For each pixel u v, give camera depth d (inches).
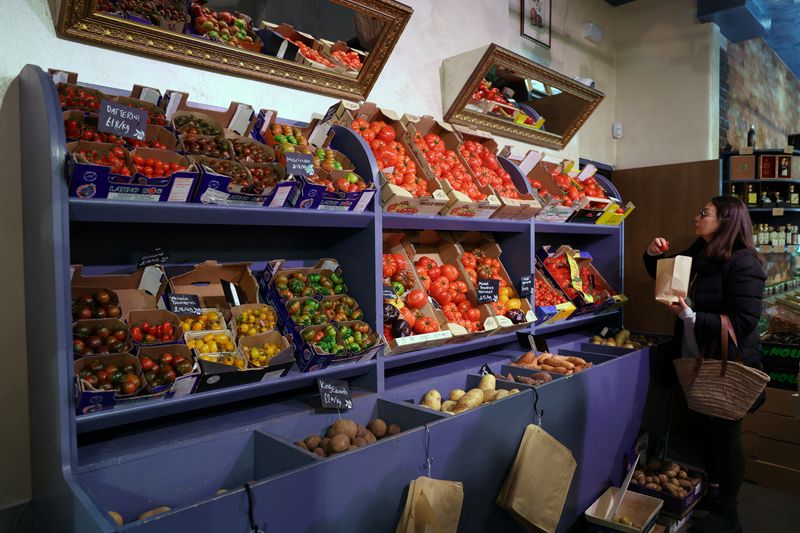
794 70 349.4
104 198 63.6
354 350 86.7
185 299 77.2
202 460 70.4
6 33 74.4
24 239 73.8
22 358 75.9
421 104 135.5
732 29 203.9
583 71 200.7
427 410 85.2
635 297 193.6
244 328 79.2
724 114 211.8
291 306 85.6
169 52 88.0
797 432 143.6
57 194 59.6
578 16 197.5
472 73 133.6
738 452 121.9
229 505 55.3
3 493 74.4
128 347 68.5
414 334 101.9
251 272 92.8
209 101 95.3
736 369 116.7
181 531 51.7
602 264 174.9
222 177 71.2
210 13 90.1
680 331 138.3
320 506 63.6
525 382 110.3
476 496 87.0
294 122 103.5
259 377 75.8
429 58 137.3
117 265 82.4
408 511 72.9
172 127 77.7
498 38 160.6
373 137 106.5
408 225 102.1
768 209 191.9
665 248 146.3
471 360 124.6
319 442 77.5
